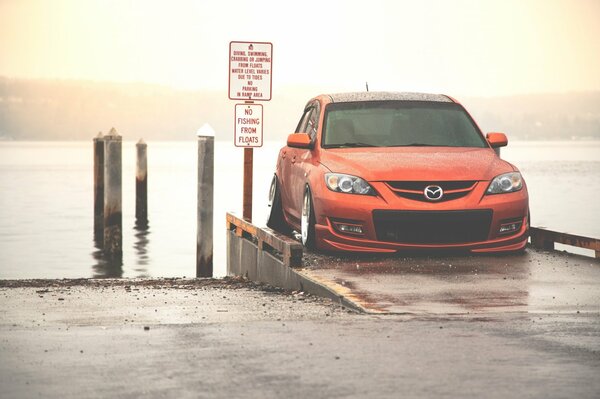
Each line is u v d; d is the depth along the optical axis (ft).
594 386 24.35
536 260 49.65
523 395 23.53
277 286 50.14
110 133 100.17
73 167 399.65
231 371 26.07
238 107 65.46
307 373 25.82
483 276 44.55
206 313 37.32
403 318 34.53
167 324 33.55
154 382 24.91
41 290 50.06
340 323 33.47
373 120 55.62
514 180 51.13
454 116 56.34
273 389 24.13
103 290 50.01
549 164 399.85
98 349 29.04
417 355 28.04
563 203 175.73
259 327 32.73
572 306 37.27
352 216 49.83
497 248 50.42
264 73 65.51
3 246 112.16
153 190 228.02
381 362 27.14
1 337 31.14
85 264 95.40
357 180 50.24
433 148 53.67
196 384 24.68
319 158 53.36
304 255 51.26
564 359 27.45
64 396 23.65
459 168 50.52
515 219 50.93
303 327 32.68
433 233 49.65
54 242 116.47
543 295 39.73
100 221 125.49
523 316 34.88
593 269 46.70
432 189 49.57
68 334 31.65
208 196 67.36
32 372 26.11
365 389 24.12
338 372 25.94
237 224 62.03
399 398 23.29
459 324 33.19
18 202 187.11
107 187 100.27
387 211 49.37
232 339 30.50
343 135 54.65
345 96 58.03
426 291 40.52
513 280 43.50
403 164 50.65
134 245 112.78
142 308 39.40
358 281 43.06
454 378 25.23
